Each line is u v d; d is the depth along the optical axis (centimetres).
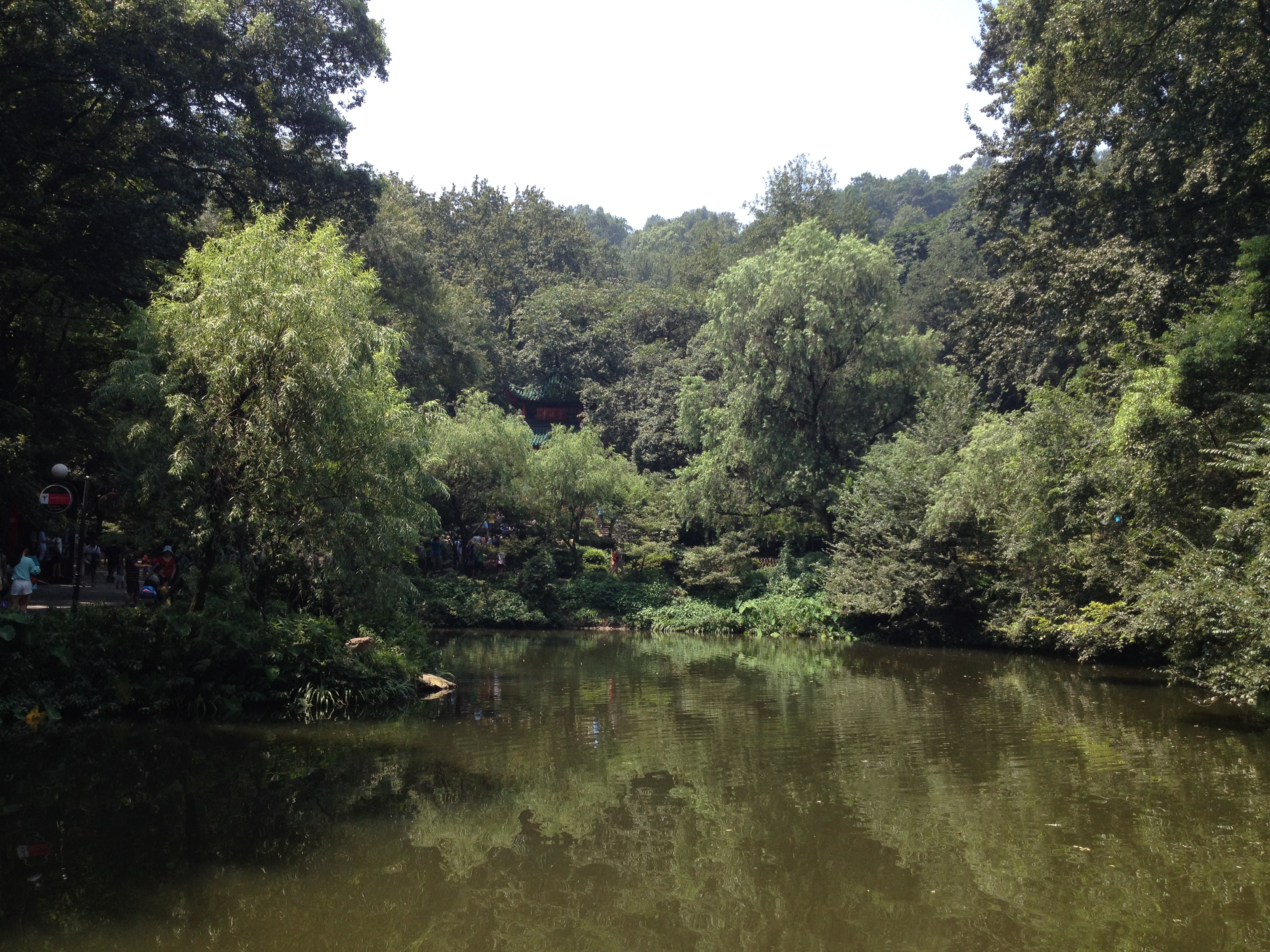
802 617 2747
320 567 1520
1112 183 2475
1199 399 1515
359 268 1633
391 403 1569
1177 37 1861
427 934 641
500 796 980
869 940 637
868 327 3003
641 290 5331
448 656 2214
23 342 2064
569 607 3075
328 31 2572
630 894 725
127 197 1920
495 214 6575
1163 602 1433
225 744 1187
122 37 1808
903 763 1113
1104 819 892
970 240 5094
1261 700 1409
